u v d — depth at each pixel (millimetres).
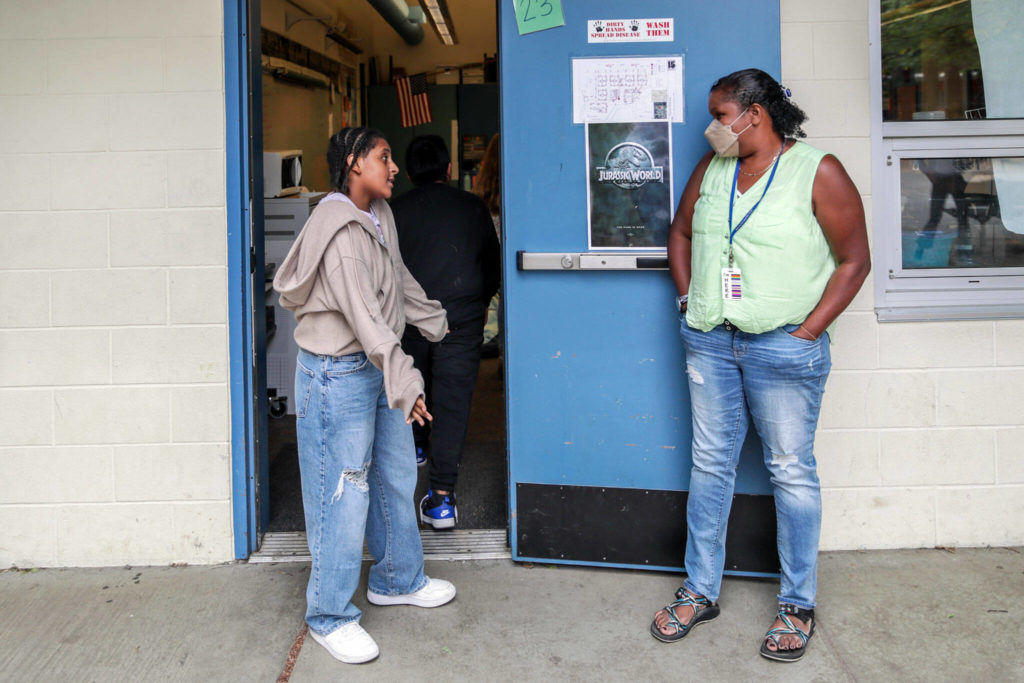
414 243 3529
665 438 3076
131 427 3205
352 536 2566
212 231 3148
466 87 8500
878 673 2527
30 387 3188
